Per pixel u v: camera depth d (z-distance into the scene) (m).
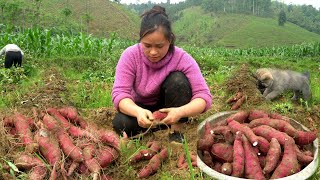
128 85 1.32
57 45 5.24
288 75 2.20
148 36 1.14
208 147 1.25
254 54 9.52
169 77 1.33
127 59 1.33
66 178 1.07
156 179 1.21
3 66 3.40
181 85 1.31
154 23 1.13
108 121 1.77
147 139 1.47
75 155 1.11
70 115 1.41
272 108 1.91
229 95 2.19
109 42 5.77
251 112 1.44
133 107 1.23
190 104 1.25
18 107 1.50
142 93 1.38
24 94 1.86
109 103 2.09
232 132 1.28
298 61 5.96
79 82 2.78
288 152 1.17
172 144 1.39
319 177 1.18
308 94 2.18
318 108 1.98
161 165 1.27
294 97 2.27
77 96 2.17
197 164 1.19
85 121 1.44
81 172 1.11
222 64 4.64
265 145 1.20
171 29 1.17
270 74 2.21
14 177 1.02
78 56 4.81
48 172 1.08
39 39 4.81
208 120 1.46
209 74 3.62
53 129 1.22
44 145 1.13
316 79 3.14
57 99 1.62
